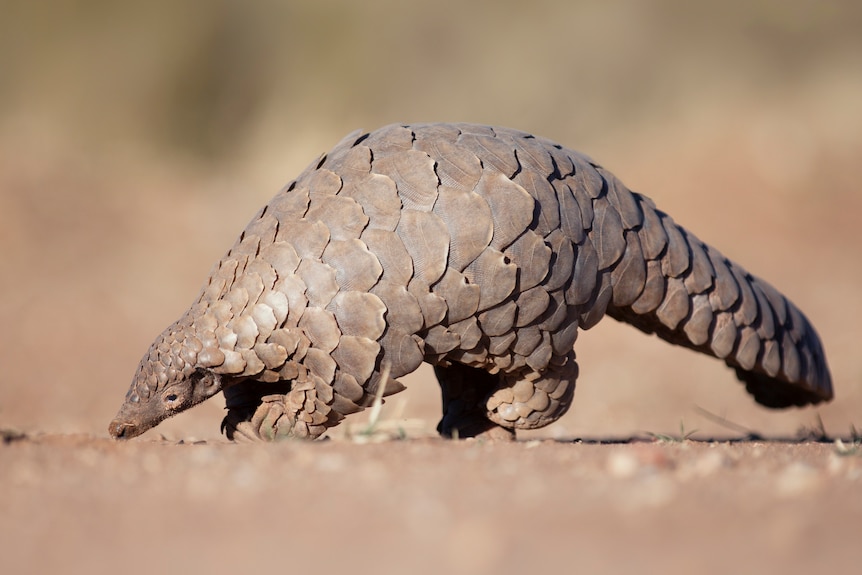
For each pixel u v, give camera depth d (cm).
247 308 1165
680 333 1379
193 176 4791
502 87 5394
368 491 849
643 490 841
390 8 5453
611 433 2038
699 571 674
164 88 5259
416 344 1157
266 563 706
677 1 5397
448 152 1195
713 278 1346
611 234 1255
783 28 5291
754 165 4162
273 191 4538
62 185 4028
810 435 1738
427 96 5394
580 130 5288
